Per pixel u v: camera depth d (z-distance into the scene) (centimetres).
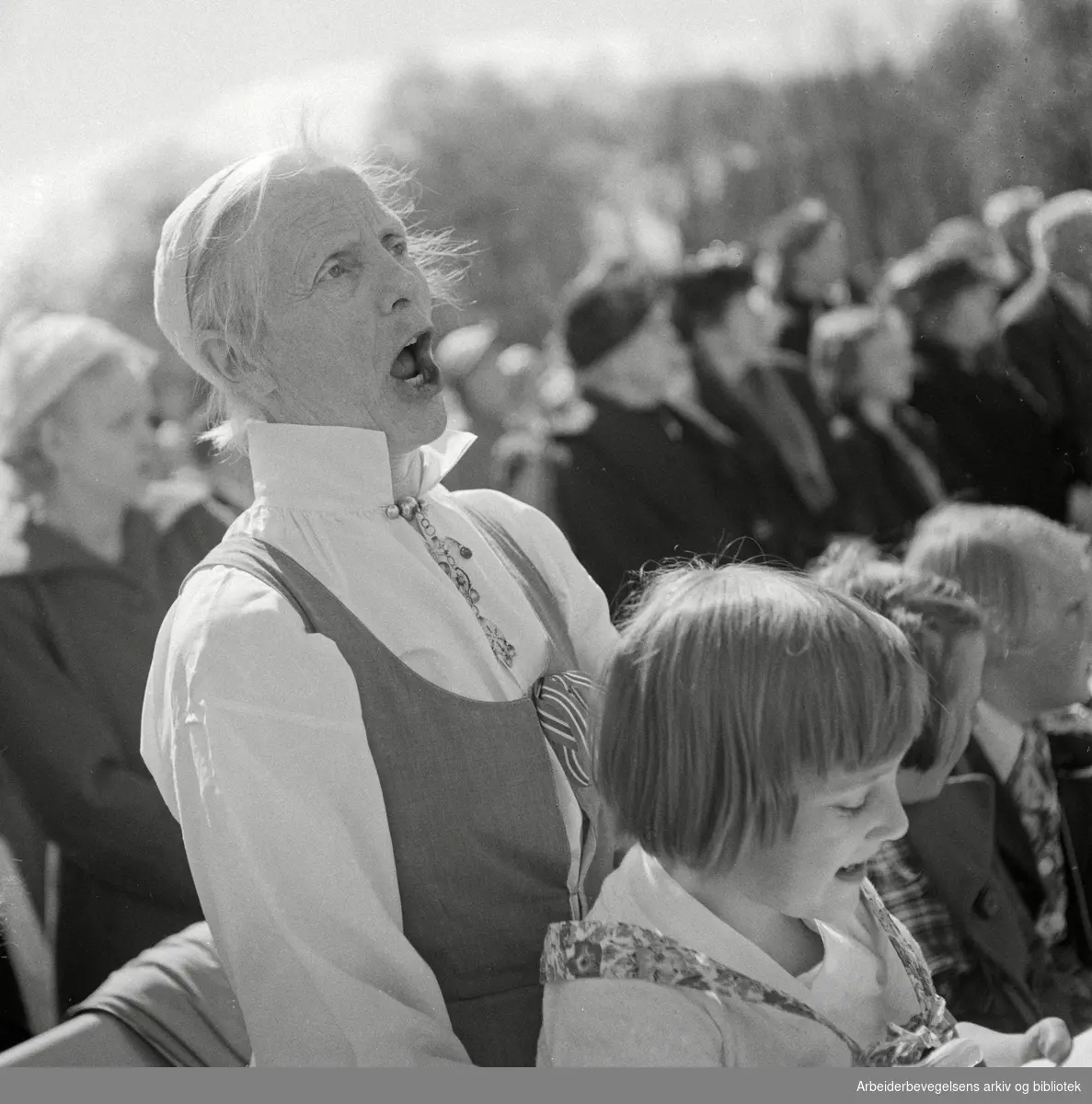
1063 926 177
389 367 118
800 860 98
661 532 310
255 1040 108
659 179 646
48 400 226
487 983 116
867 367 349
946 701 148
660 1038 97
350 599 115
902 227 579
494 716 115
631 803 101
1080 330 359
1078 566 178
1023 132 499
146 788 220
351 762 109
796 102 617
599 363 314
